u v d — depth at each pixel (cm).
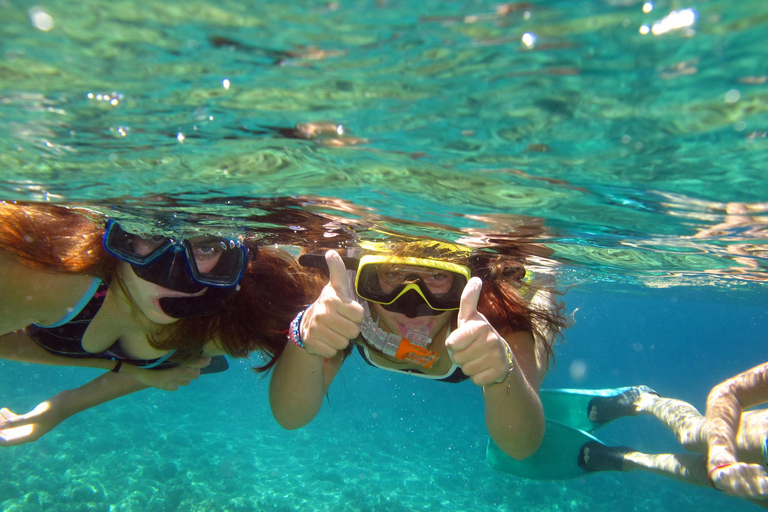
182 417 419
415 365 83
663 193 73
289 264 84
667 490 325
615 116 50
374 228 109
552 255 142
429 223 101
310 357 73
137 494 232
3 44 42
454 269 71
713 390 90
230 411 482
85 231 71
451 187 77
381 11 38
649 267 178
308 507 245
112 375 96
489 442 146
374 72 46
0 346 83
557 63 43
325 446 382
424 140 59
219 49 43
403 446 417
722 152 56
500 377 59
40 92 50
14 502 213
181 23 40
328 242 126
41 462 263
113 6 38
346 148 63
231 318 78
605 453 125
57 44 42
